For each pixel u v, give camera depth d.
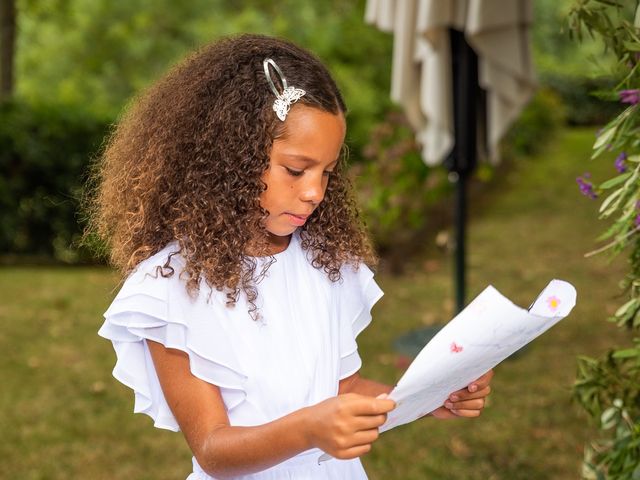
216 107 1.56
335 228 1.77
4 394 4.61
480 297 1.33
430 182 7.47
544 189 11.04
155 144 1.63
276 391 1.58
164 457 3.94
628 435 2.03
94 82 12.97
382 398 1.33
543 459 3.85
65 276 7.11
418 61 5.25
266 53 1.59
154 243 1.62
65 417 4.34
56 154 7.81
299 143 1.53
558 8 19.92
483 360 1.43
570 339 5.49
